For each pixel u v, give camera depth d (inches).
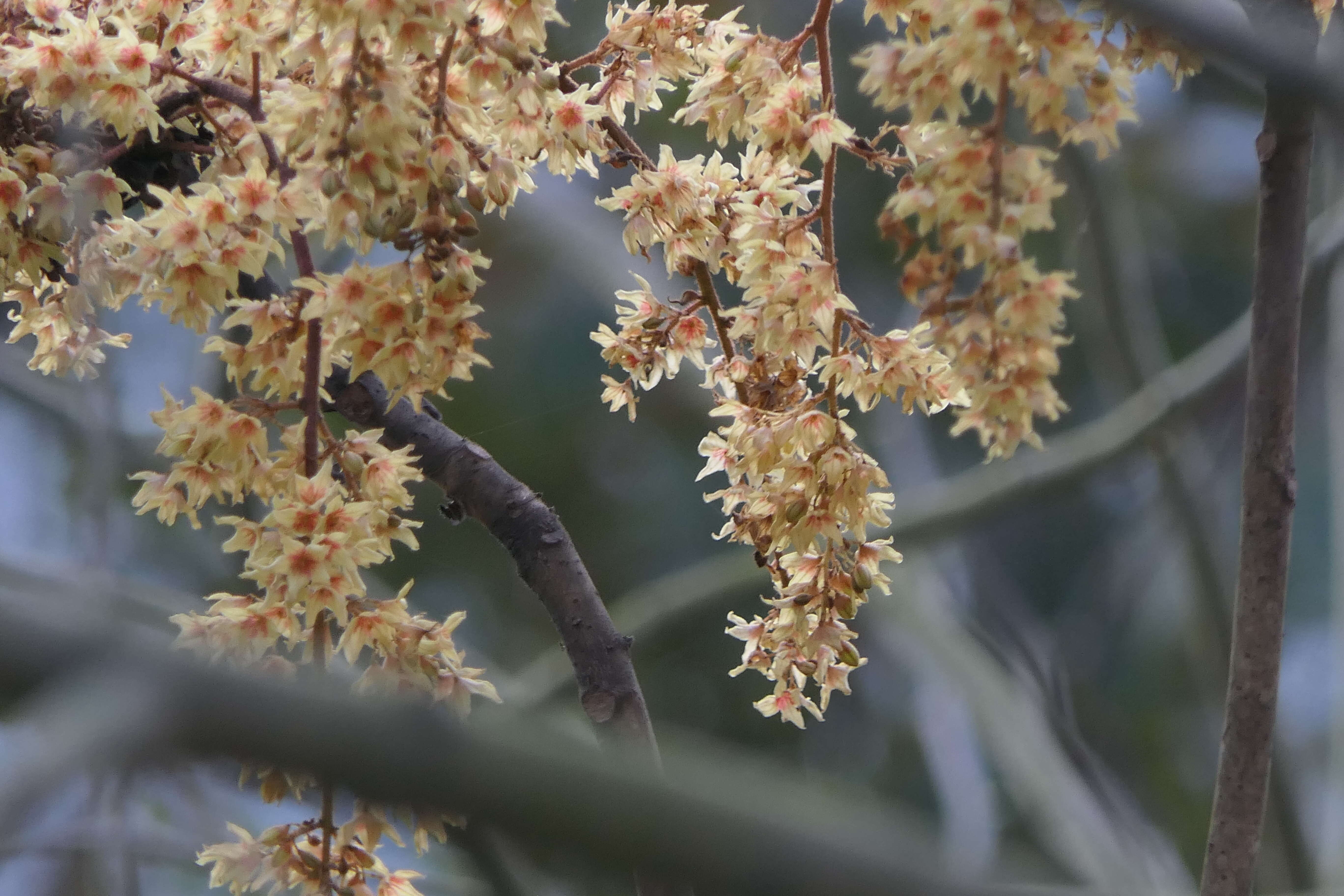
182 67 53.2
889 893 46.2
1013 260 49.5
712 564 111.0
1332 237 103.3
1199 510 122.2
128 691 43.6
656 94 54.2
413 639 50.9
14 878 83.4
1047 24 49.5
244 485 51.7
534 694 98.4
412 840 51.8
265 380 51.5
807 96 52.3
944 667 125.2
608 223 116.6
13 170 52.7
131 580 92.4
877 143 52.0
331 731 45.9
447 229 51.1
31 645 43.7
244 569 51.7
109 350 102.1
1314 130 51.0
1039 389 49.9
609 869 46.3
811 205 53.2
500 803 46.1
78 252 53.5
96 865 84.5
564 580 53.3
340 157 50.8
